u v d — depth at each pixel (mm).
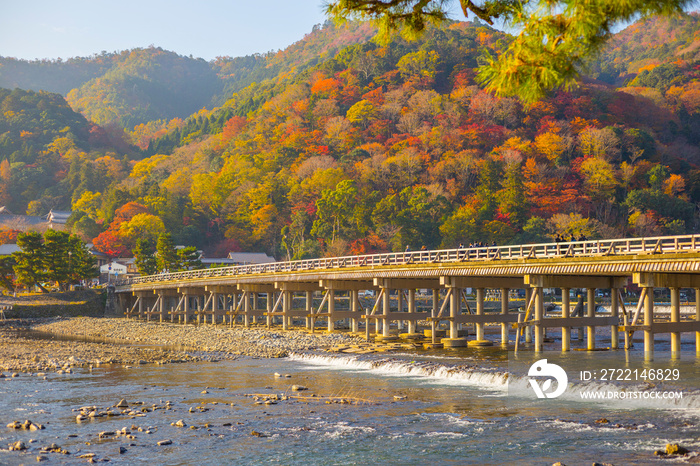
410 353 47875
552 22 12906
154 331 76500
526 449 21922
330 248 157750
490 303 118625
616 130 190500
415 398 31125
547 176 174875
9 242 170125
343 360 45094
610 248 38469
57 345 57906
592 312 47438
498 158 179750
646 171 179000
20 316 101938
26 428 25078
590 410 27672
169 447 22438
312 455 21547
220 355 50719
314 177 188250
